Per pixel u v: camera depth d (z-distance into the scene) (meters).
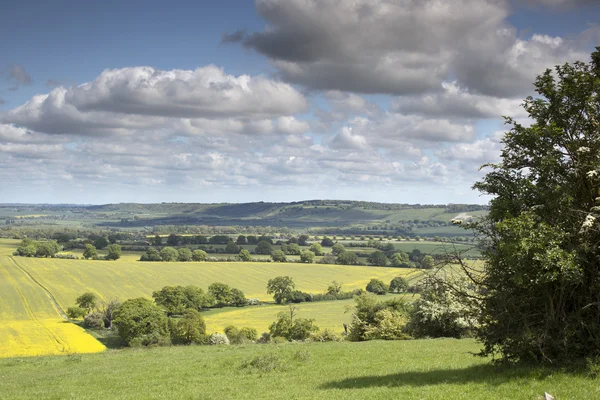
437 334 45.66
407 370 23.78
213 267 195.62
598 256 17.47
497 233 19.08
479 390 16.45
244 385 23.17
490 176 20.45
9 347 86.25
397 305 55.78
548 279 16.77
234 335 96.19
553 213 18.47
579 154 18.69
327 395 18.64
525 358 19.02
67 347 87.44
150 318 96.75
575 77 19.61
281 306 142.50
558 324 17.78
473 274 19.62
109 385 25.14
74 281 159.12
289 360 30.62
